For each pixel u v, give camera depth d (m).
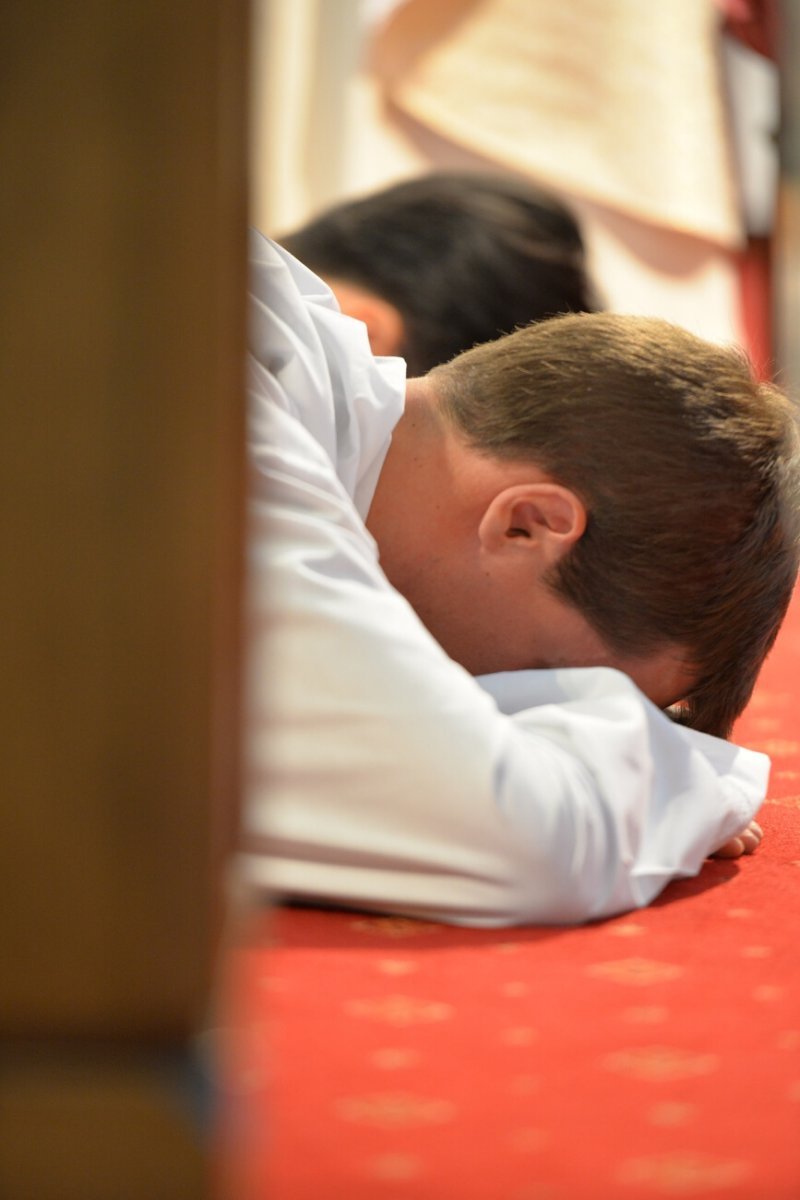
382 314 5.91
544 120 9.40
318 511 2.17
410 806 2.04
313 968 1.86
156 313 1.21
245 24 1.24
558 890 2.07
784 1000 1.78
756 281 9.86
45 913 1.23
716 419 2.45
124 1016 1.24
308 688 2.06
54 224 1.21
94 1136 1.21
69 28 1.20
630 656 2.47
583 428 2.41
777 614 2.62
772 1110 1.46
